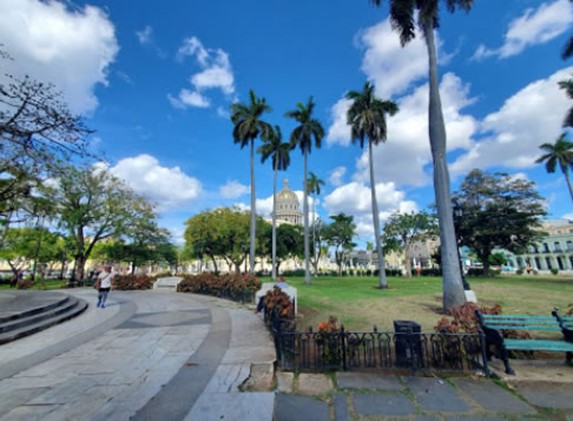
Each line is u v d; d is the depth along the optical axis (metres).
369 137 21.64
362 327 7.49
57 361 5.07
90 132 8.04
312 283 25.16
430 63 11.37
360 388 3.95
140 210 28.41
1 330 6.74
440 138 10.90
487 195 32.28
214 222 35.09
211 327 7.61
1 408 3.37
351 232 50.31
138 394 3.71
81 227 25.94
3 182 12.32
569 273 47.78
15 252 33.12
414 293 15.36
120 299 14.31
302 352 4.97
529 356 5.03
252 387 3.94
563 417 3.20
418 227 39.03
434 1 11.29
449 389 3.92
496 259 51.28
